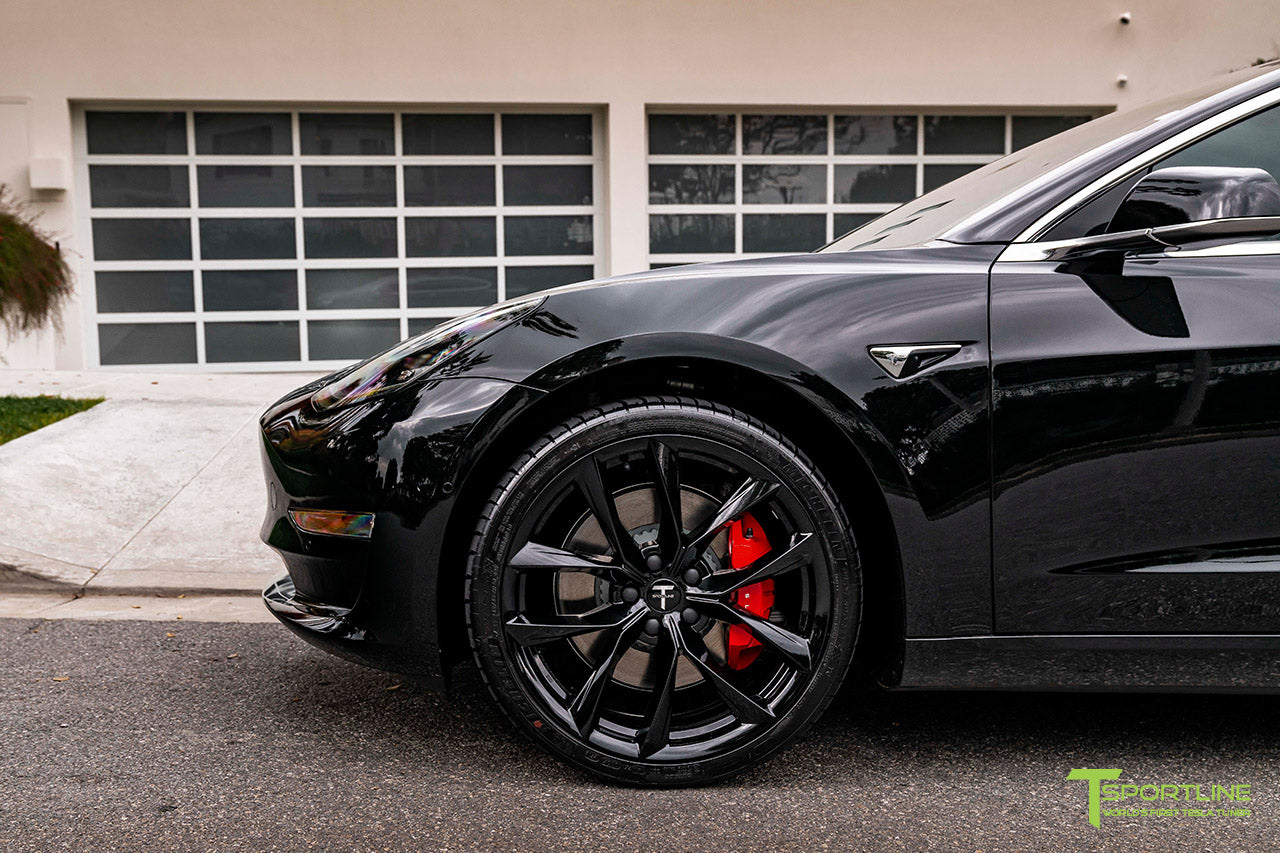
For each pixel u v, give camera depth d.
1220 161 2.00
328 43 9.70
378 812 1.84
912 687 1.90
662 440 1.85
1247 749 2.13
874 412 1.83
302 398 2.12
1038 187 2.02
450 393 1.87
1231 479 1.84
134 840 1.73
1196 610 1.87
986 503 1.85
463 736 2.20
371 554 1.88
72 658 2.76
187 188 9.85
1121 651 1.89
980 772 2.02
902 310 1.88
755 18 10.07
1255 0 10.41
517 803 1.87
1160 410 1.83
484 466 1.91
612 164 10.09
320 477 1.92
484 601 1.84
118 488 4.41
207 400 6.10
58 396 6.05
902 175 10.60
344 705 2.39
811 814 1.83
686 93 10.09
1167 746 2.15
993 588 1.86
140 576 3.58
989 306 1.88
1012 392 1.84
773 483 1.86
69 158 9.55
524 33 9.89
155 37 9.52
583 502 1.95
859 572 1.88
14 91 9.42
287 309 10.07
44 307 7.38
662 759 1.89
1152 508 1.85
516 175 10.21
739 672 2.02
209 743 2.16
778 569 1.88
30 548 3.69
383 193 10.09
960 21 10.24
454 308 10.27
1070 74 10.38
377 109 9.99
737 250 10.49
